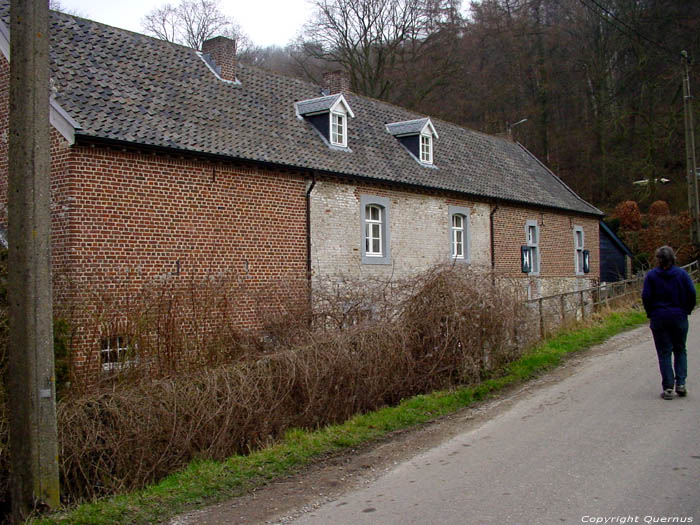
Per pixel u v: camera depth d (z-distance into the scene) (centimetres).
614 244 3131
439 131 2403
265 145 1519
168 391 717
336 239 1641
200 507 559
